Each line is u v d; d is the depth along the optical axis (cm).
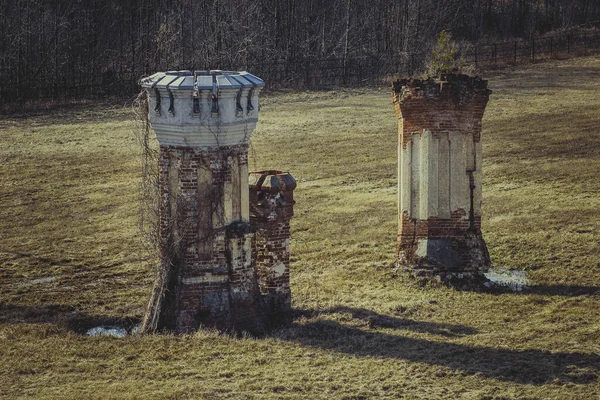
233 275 2144
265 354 1944
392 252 2869
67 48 7169
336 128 5300
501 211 3347
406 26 7969
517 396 1675
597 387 1706
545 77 6719
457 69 2669
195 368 1856
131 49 7131
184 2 7300
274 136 5103
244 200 2164
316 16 8394
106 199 3791
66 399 1675
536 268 2625
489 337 2016
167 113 2081
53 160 4525
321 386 1744
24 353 1959
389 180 4081
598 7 9681
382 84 6900
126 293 2522
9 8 7006
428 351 1931
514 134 4900
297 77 7006
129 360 1917
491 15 9769
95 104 6147
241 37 7381
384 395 1697
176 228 2125
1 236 3247
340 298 2380
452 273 2522
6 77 6681
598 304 2250
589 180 3834
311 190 3919
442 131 2534
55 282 2652
